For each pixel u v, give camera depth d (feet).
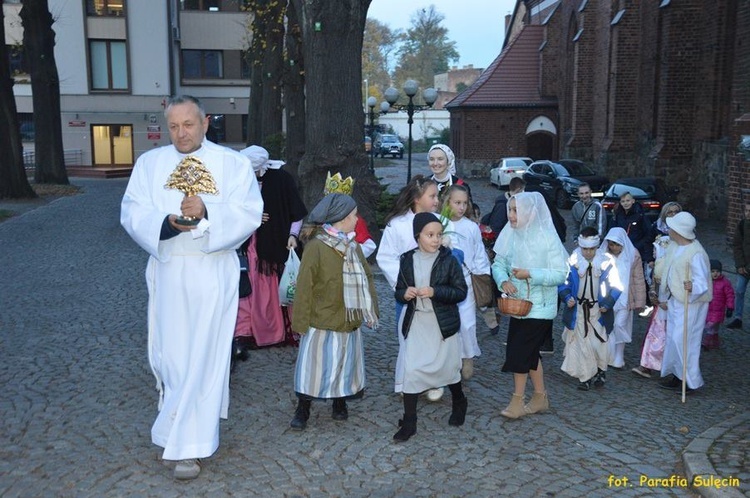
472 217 23.54
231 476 15.53
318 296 17.84
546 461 16.74
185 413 15.02
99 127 135.85
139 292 35.53
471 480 15.62
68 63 131.85
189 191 15.42
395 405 20.33
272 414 19.35
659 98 77.41
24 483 15.02
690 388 22.41
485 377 23.49
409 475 15.81
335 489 15.05
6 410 19.36
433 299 17.65
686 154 75.87
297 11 43.73
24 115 135.44
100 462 16.07
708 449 17.02
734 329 31.58
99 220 64.39
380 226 47.55
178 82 141.59
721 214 70.13
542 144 126.31
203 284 15.39
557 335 30.07
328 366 17.87
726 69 69.87
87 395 20.59
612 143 92.43
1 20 78.64
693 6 73.31
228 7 142.51
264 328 24.64
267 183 24.25
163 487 14.93
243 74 145.18
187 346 15.39
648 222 34.01
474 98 126.21
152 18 132.98
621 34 90.58
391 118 245.65
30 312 31.30
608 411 20.62
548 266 18.84
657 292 23.84
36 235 55.16
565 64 118.21
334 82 42.24
